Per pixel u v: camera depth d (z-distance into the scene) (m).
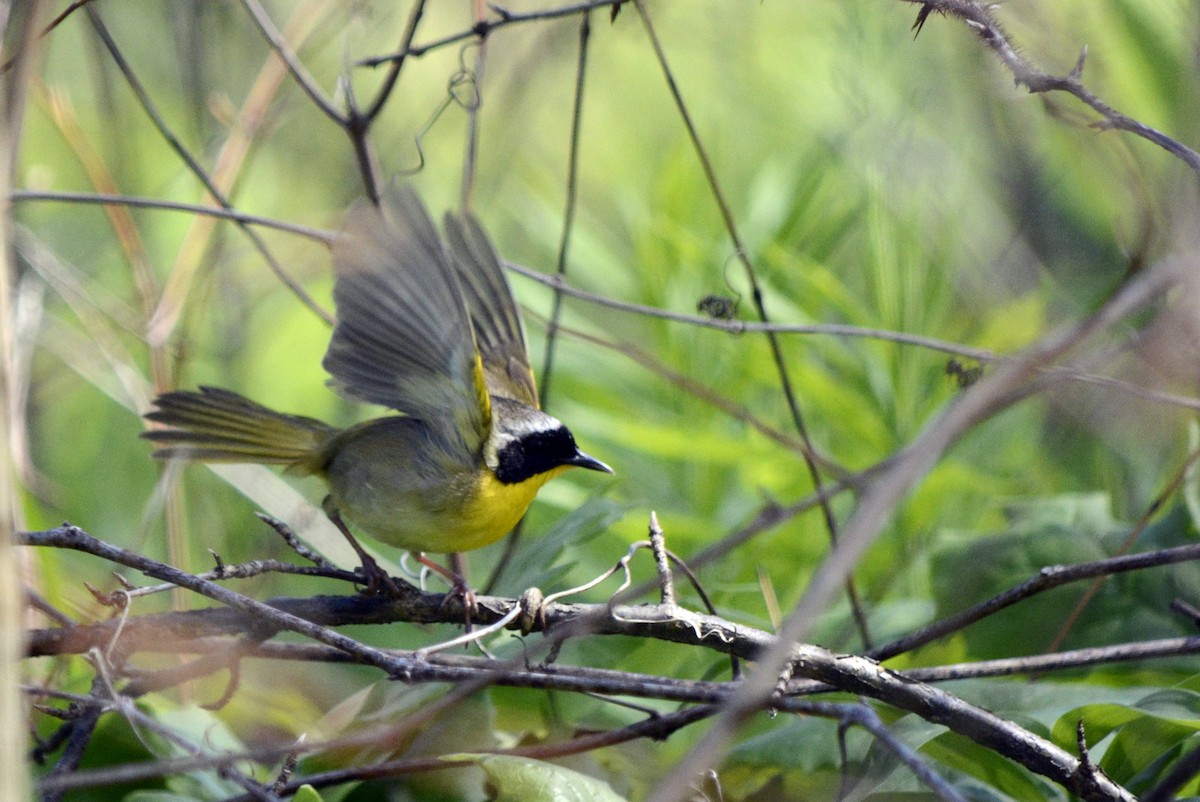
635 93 15.22
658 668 8.55
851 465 10.49
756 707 5.10
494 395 8.52
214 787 7.68
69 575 10.26
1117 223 8.91
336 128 14.45
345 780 6.62
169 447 8.34
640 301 11.80
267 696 8.91
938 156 11.82
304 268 13.98
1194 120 9.84
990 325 11.14
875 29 11.82
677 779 3.90
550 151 15.34
